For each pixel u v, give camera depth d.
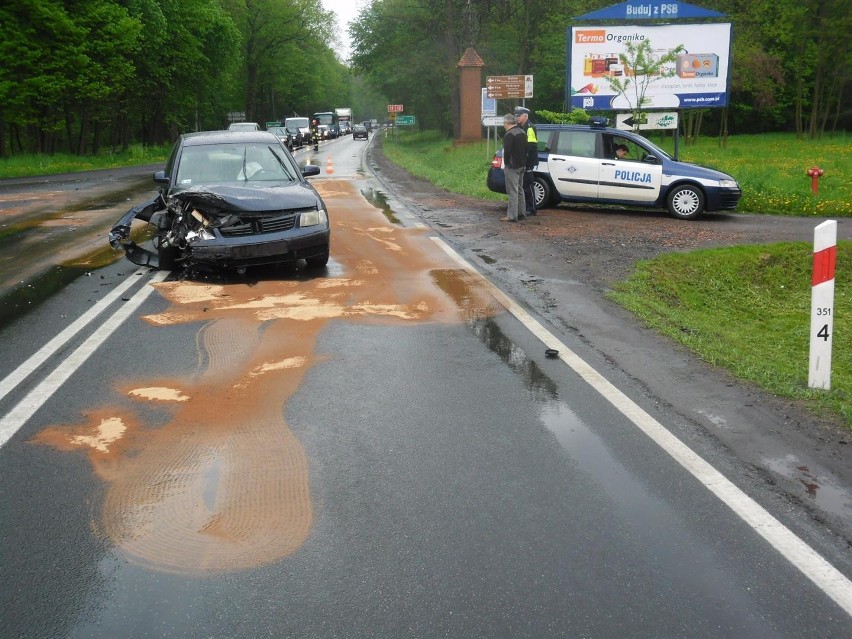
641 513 3.91
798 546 3.59
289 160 11.02
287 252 9.44
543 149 16.66
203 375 6.06
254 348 6.75
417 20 62.31
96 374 6.09
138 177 29.17
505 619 3.08
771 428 4.99
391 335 7.16
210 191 9.43
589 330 7.38
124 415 5.25
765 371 6.28
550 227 14.17
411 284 9.31
